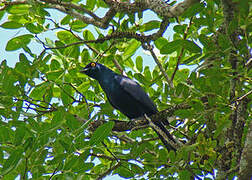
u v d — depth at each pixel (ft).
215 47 29.22
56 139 29.96
